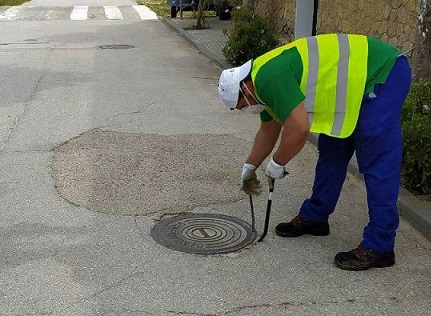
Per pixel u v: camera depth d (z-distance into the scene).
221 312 3.35
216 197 4.99
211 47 12.84
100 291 3.55
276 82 3.44
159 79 9.79
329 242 4.23
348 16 9.85
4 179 5.32
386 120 3.58
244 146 6.36
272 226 4.46
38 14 19.66
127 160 5.84
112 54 12.16
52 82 9.33
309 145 6.42
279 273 3.79
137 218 4.56
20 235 4.27
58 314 3.31
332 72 3.54
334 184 4.16
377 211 3.73
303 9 11.91
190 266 3.86
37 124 7.02
